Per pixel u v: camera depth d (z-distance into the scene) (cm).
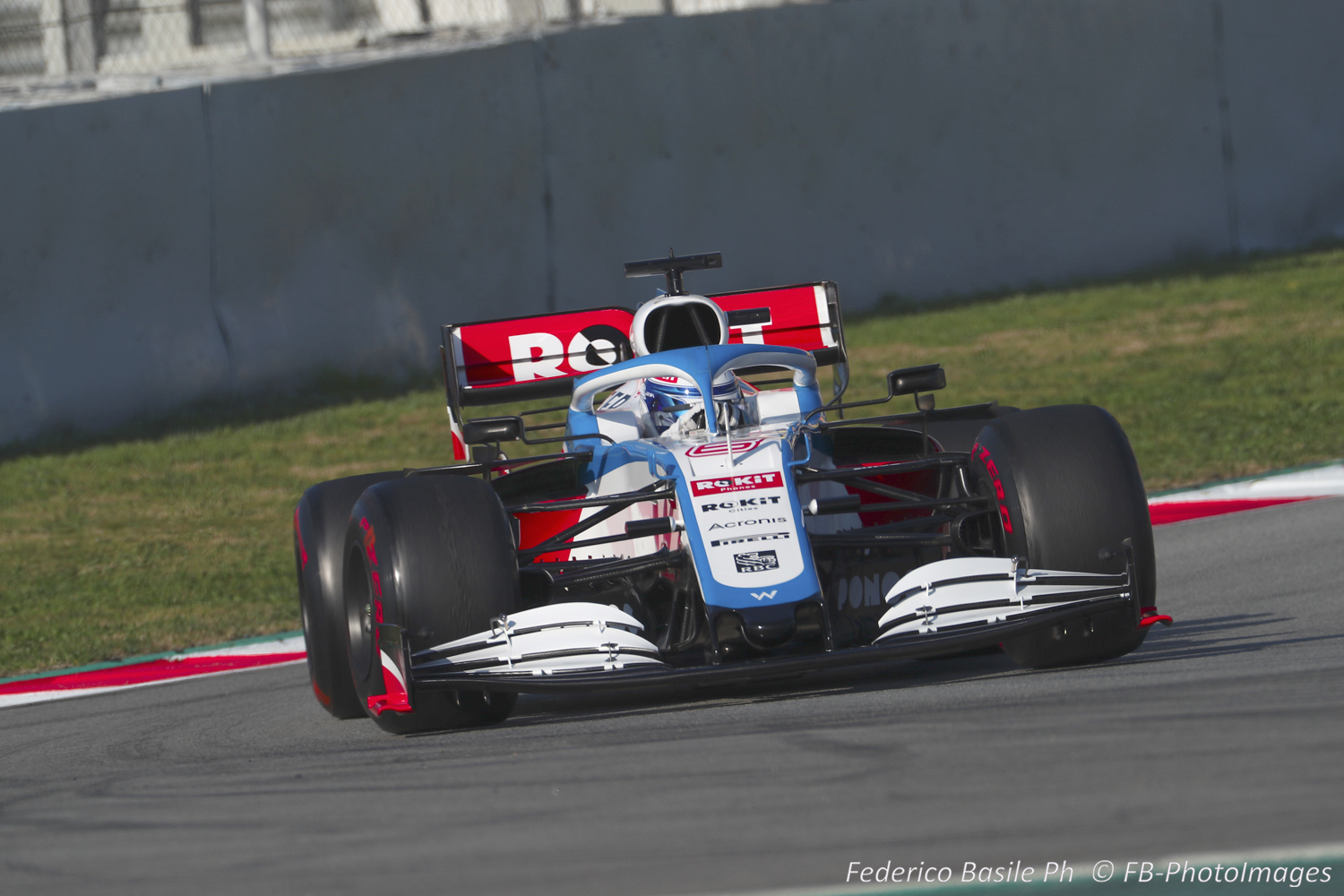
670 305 1998
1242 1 7219
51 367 5162
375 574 1570
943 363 5653
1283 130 7325
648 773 1202
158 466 4872
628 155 6172
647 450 1816
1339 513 3134
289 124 5588
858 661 1466
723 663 1520
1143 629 1608
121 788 1479
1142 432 4412
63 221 5166
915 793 1034
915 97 6675
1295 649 1605
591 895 888
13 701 2669
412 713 1616
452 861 998
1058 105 6925
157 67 6144
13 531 4275
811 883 864
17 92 5847
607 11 6669
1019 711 1294
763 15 6394
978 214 6812
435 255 5856
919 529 1812
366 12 6419
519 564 1789
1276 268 6888
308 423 5300
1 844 1227
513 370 2319
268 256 5566
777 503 1630
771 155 6419
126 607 3447
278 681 2530
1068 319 6247
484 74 5916
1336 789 917
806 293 2312
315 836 1117
